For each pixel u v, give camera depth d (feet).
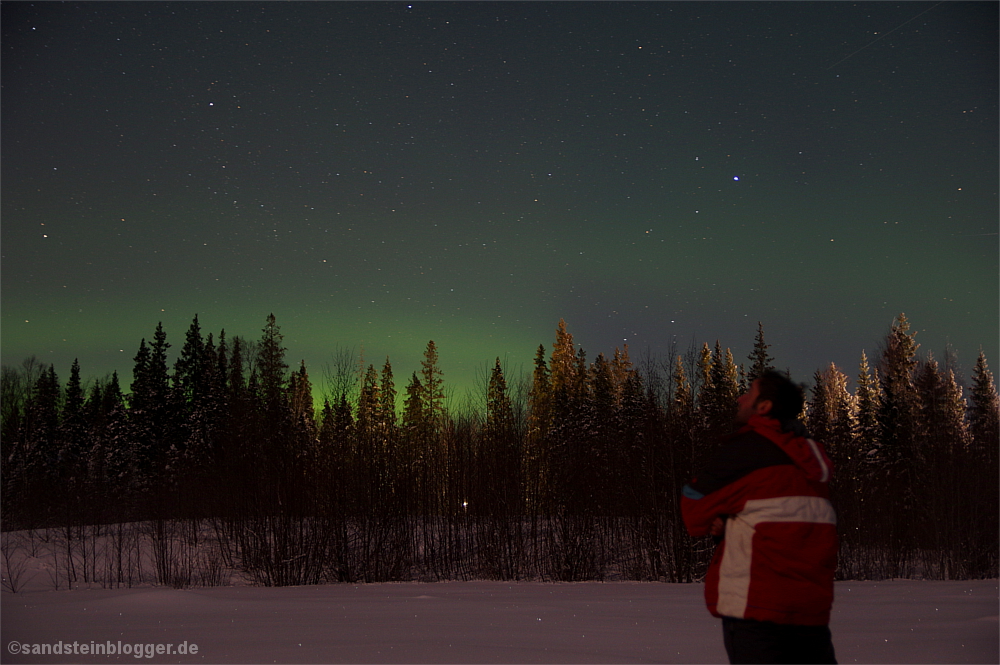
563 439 100.01
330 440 88.48
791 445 11.44
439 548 92.07
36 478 132.67
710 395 94.89
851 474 103.40
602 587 65.98
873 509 100.48
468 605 42.16
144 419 160.45
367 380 95.09
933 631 29.55
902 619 34.42
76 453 164.55
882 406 142.20
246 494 87.15
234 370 155.43
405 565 88.28
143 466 155.33
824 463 11.55
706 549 84.53
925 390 140.15
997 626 31.04
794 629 10.96
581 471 91.66
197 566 89.20
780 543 11.01
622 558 92.38
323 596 52.01
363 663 21.52
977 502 94.58
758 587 10.98
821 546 11.10
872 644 25.95
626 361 181.88
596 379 163.22
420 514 96.68
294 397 111.86
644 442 91.09
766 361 147.33
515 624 32.14
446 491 96.84
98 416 185.06
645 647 25.14
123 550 94.53
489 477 93.20
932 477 99.40
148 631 29.66
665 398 92.22
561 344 205.57
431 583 76.54
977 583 66.28
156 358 166.61
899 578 92.12
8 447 146.00
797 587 10.89
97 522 103.71
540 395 160.25
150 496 106.01
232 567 88.63
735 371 115.44
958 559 92.48
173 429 161.17
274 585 79.36
